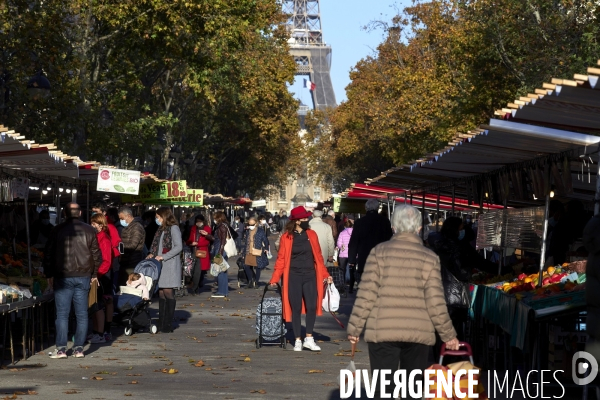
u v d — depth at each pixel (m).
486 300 11.30
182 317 18.30
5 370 11.08
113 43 33.50
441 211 32.88
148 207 38.31
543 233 10.39
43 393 9.38
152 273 15.20
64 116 28.66
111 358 12.27
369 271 6.75
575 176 12.20
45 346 13.57
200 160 63.00
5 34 26.33
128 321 15.03
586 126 8.84
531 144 9.68
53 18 27.20
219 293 23.83
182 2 30.38
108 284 14.27
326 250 20.16
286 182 102.50
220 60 34.16
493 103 37.41
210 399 9.06
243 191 93.81
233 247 24.33
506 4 31.39
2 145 10.83
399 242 6.82
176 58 32.91
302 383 10.16
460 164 13.20
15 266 13.88
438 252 11.16
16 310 11.66
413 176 17.81
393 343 6.68
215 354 12.80
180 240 15.53
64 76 27.98
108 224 14.51
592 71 6.47
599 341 7.12
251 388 9.79
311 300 13.10
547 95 7.29
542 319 8.70
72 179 18.00
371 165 80.75
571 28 29.23
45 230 21.80
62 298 12.21
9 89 27.33
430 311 6.65
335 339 14.73
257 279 26.95
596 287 7.12
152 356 12.52
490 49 33.88
